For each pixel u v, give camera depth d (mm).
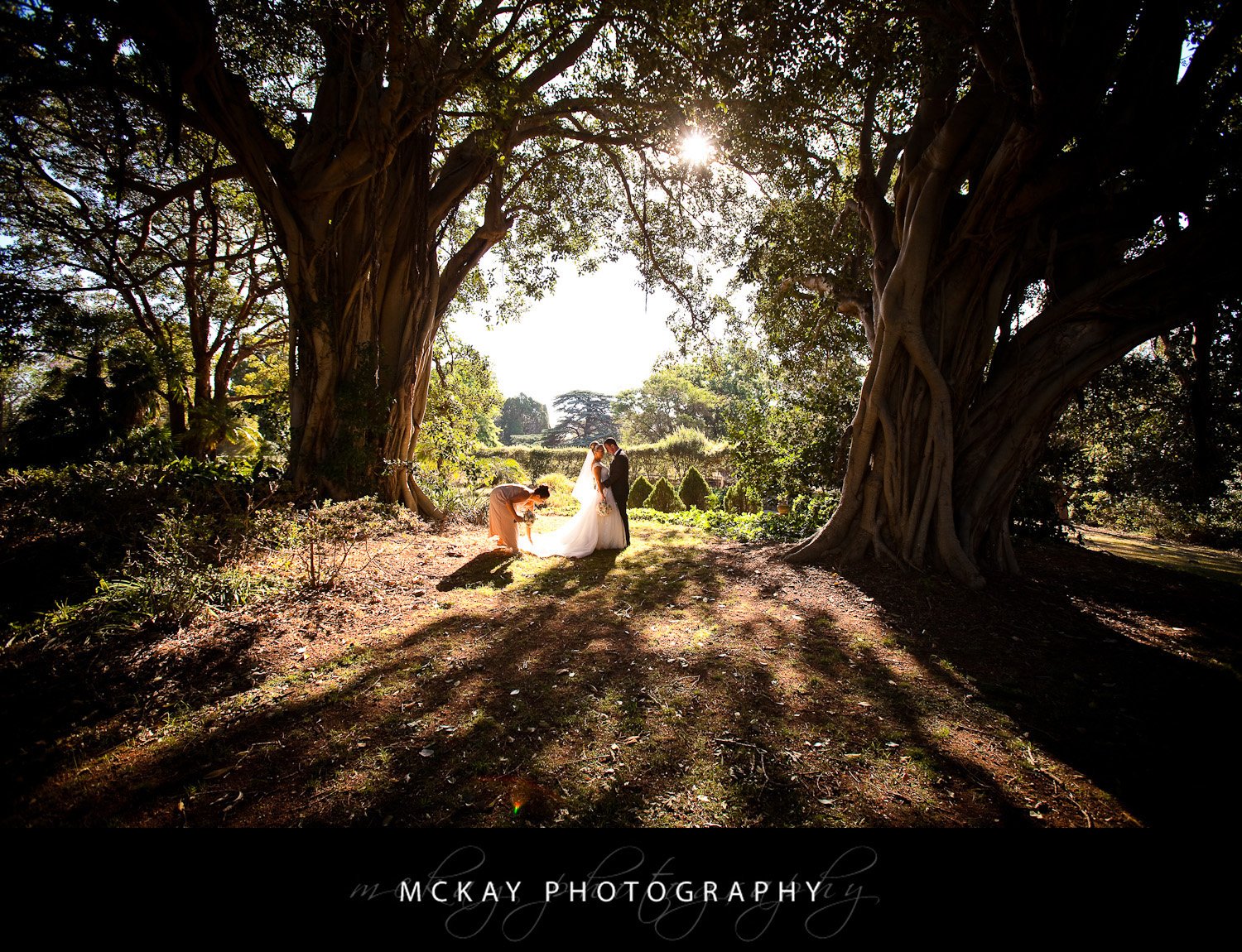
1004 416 6387
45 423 12141
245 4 6199
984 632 4738
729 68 5270
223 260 12453
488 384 15492
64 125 10242
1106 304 5957
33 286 12297
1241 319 7004
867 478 6754
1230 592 6738
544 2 5977
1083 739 3121
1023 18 3986
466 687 3594
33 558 5164
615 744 2980
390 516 8617
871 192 6961
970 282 6164
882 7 4746
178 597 4371
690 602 5449
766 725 3205
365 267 8859
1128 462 13758
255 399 18859
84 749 2869
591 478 7812
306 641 4234
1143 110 5031
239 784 2611
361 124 7660
